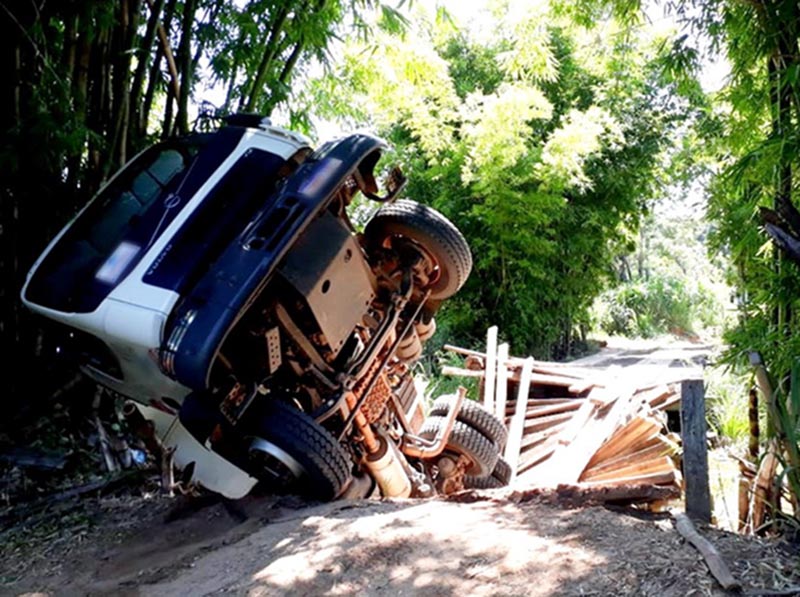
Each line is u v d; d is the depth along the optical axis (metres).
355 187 3.95
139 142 5.21
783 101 3.38
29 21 4.50
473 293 11.67
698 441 2.79
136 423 3.69
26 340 4.87
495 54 12.57
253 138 3.75
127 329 3.19
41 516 3.78
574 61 11.85
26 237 4.78
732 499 4.48
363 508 3.29
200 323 3.07
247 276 3.14
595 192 12.40
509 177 10.52
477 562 2.46
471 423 4.82
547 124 12.10
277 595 2.46
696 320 18.44
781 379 2.90
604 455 5.44
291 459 3.43
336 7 6.20
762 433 3.64
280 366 3.74
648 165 12.47
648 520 2.72
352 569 2.55
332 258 3.50
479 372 7.32
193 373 3.03
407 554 2.60
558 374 7.17
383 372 4.32
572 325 13.62
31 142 4.25
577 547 2.47
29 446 4.46
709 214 5.06
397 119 11.45
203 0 5.62
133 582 2.84
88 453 4.58
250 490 3.69
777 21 3.30
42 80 4.47
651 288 18.78
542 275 11.16
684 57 4.48
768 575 2.21
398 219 4.32
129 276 3.37
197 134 4.04
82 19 4.56
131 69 5.40
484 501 3.13
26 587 2.97
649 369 7.80
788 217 2.82
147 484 4.14
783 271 3.07
